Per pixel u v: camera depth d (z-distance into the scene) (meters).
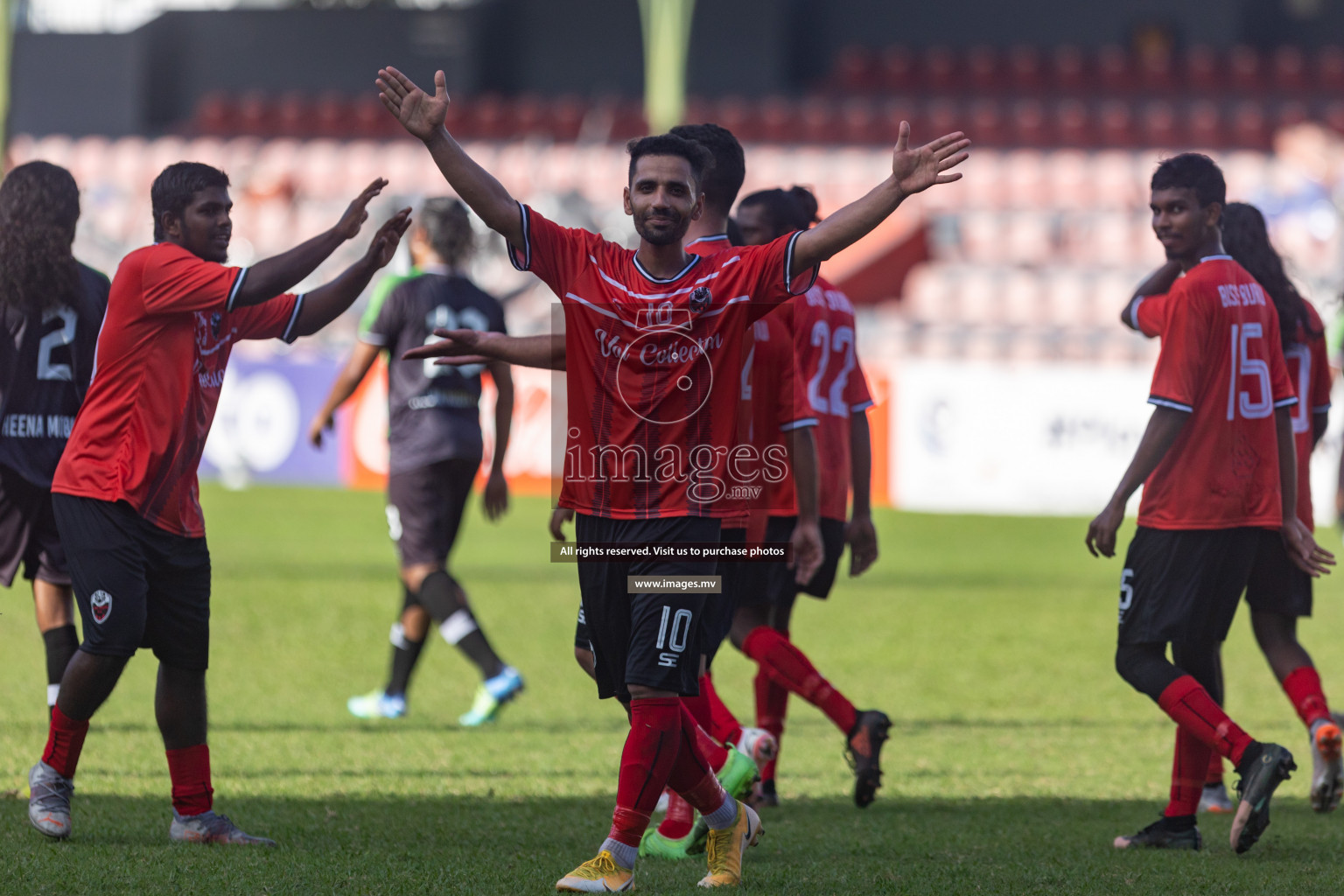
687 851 14.11
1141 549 14.89
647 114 88.50
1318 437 17.69
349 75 92.38
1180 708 14.28
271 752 18.70
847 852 13.99
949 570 41.16
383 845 13.69
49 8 91.81
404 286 22.58
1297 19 94.56
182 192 13.81
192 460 13.80
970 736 20.56
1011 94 90.69
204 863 12.59
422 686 24.73
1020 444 56.78
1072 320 73.00
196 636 13.83
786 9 91.12
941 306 73.75
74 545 13.41
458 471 22.22
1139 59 91.94
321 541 44.50
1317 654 28.19
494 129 88.69
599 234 12.28
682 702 13.16
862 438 17.69
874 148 84.75
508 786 17.02
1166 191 14.98
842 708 15.96
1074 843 14.54
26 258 15.15
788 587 17.34
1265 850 14.30
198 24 93.06
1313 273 70.44
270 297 13.45
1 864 12.45
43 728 19.44
